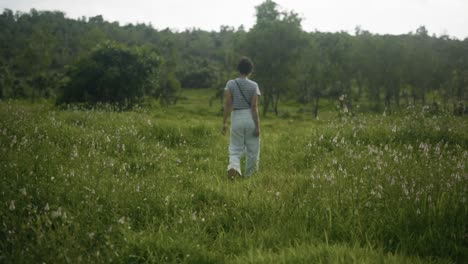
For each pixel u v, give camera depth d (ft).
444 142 27.07
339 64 279.28
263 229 13.02
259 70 214.90
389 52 272.31
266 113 220.84
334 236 12.44
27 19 495.82
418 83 274.36
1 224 11.78
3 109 36.94
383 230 12.39
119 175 17.62
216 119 114.73
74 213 12.84
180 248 11.10
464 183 14.97
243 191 16.30
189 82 391.86
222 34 632.79
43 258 9.99
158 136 31.30
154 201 14.89
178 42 485.56
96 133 26.73
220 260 11.02
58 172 16.52
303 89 277.64
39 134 24.26
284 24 213.05
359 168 18.74
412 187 14.66
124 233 11.66
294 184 17.25
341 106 36.73
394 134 27.91
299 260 10.33
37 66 266.57
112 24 564.71
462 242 11.64
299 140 30.99
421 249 11.33
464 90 238.68
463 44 298.35
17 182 14.96
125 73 131.13
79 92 132.26
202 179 18.78
